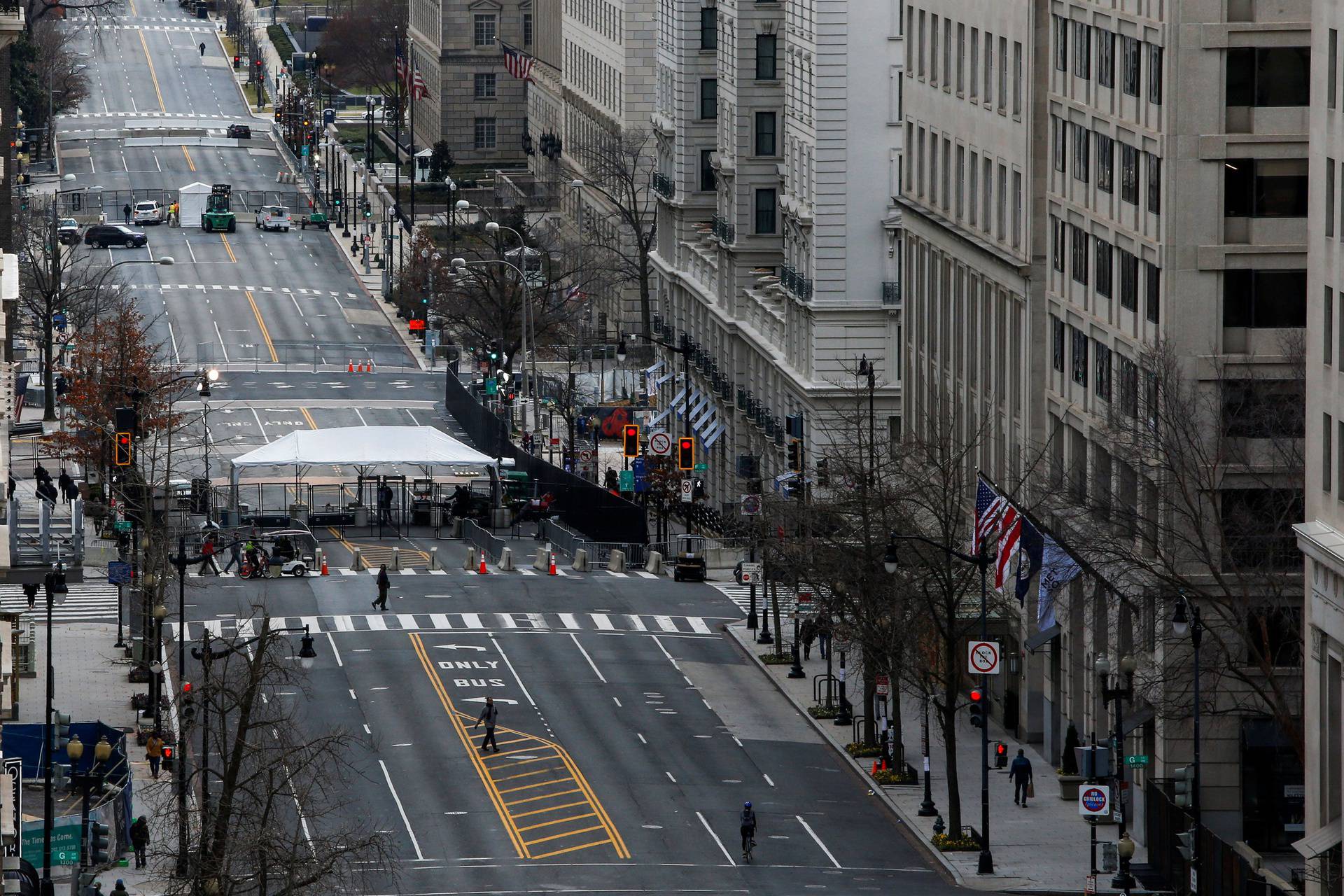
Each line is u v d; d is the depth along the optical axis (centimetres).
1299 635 19525
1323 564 17388
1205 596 19575
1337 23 17275
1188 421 19938
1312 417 17888
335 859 17888
